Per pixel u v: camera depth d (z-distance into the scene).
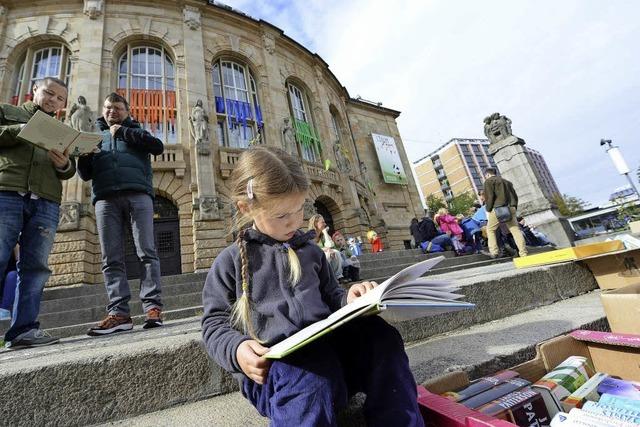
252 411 1.20
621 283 2.66
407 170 21.80
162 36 12.39
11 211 2.15
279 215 1.09
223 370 1.46
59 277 8.30
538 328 1.82
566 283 2.72
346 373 1.03
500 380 1.21
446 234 8.96
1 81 10.76
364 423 1.11
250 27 14.86
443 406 0.94
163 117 11.66
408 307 0.80
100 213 2.70
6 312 3.97
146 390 1.31
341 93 20.44
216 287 1.11
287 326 0.98
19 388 1.18
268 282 1.07
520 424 1.01
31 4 11.66
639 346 1.22
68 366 1.24
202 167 10.80
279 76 14.94
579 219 33.38
